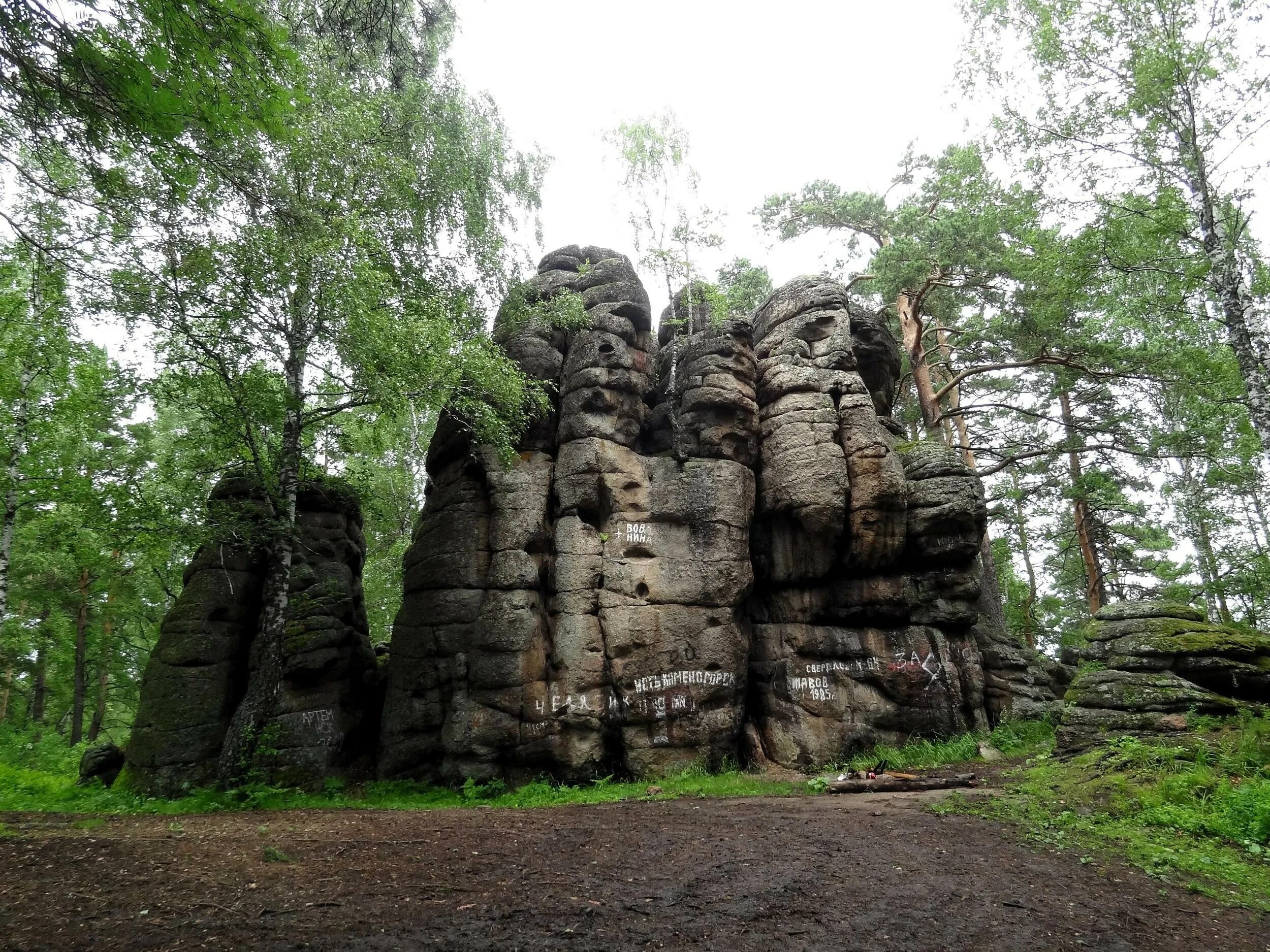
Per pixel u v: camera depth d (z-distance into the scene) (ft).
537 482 54.44
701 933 18.58
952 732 54.03
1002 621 70.18
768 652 55.93
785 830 29.66
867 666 55.26
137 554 66.69
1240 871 24.22
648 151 70.49
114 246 35.55
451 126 62.80
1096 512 95.61
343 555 58.49
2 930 16.30
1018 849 26.58
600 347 57.26
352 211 44.27
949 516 56.75
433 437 59.77
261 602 53.21
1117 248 49.14
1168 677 39.68
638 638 50.21
